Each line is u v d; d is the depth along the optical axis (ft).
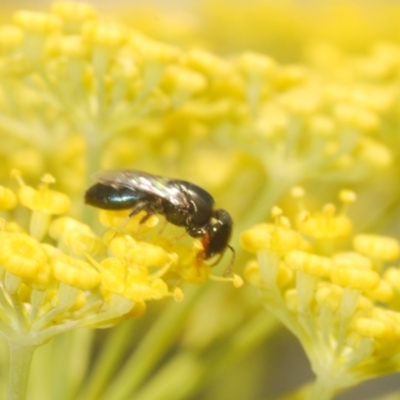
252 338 0.31
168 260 0.27
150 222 0.28
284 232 0.28
